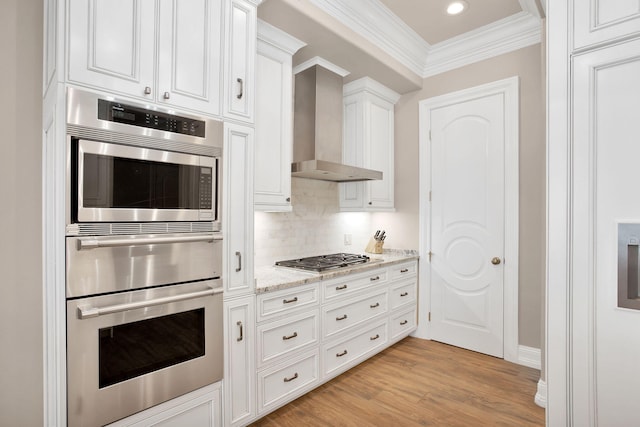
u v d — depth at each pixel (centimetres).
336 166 274
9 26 157
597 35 119
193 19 169
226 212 182
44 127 159
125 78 145
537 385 244
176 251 160
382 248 362
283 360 216
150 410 153
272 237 292
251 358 195
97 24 138
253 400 196
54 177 130
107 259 139
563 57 126
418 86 346
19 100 158
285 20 230
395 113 371
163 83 157
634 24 113
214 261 175
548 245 128
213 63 176
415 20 286
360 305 278
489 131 309
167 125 157
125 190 144
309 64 291
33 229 162
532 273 285
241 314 190
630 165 113
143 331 150
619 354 114
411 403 229
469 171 320
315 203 331
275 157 243
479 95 313
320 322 242
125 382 144
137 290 148
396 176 370
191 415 168
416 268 350
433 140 343
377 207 342
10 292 157
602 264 118
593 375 119
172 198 159
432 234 343
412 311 344
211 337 174
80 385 132
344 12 251
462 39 313
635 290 112
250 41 195
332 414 217
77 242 131
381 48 292
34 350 162
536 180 284
